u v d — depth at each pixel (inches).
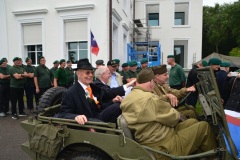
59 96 159.6
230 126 120.8
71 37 434.6
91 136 108.7
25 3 455.5
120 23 509.7
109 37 410.9
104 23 408.2
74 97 128.3
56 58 441.7
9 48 473.7
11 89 296.4
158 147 107.9
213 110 108.0
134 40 726.5
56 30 438.0
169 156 102.8
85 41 426.6
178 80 294.4
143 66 324.2
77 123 113.7
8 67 337.7
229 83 203.3
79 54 434.3
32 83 336.2
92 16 413.4
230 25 1219.2
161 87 162.1
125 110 113.1
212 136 112.4
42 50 451.8
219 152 103.4
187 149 109.4
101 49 411.8
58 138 112.7
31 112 332.2
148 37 726.5
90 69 134.3
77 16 422.3
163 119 109.3
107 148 106.0
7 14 469.4
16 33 466.6
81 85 136.3
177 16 796.6
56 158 118.4
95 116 137.0
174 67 297.9
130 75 307.6
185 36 771.4
